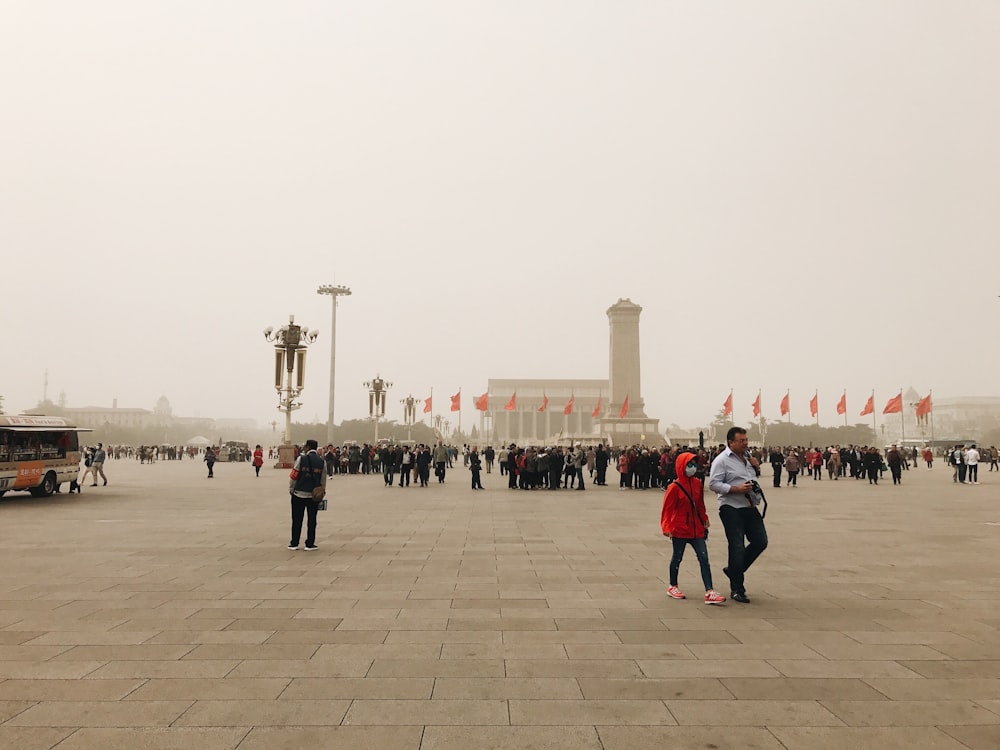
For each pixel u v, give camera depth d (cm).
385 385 7206
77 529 1728
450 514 2120
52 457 2695
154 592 1007
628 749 499
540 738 516
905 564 1262
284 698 592
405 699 591
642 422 8412
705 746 503
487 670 665
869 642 759
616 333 8594
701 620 854
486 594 998
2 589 1027
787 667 676
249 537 1592
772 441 14262
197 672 658
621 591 1023
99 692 605
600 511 2225
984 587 1056
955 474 3888
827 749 498
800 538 1609
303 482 1401
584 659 699
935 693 607
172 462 7450
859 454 4494
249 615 873
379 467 5025
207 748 498
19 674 651
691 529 966
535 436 15488
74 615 872
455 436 15100
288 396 5203
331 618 859
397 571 1176
